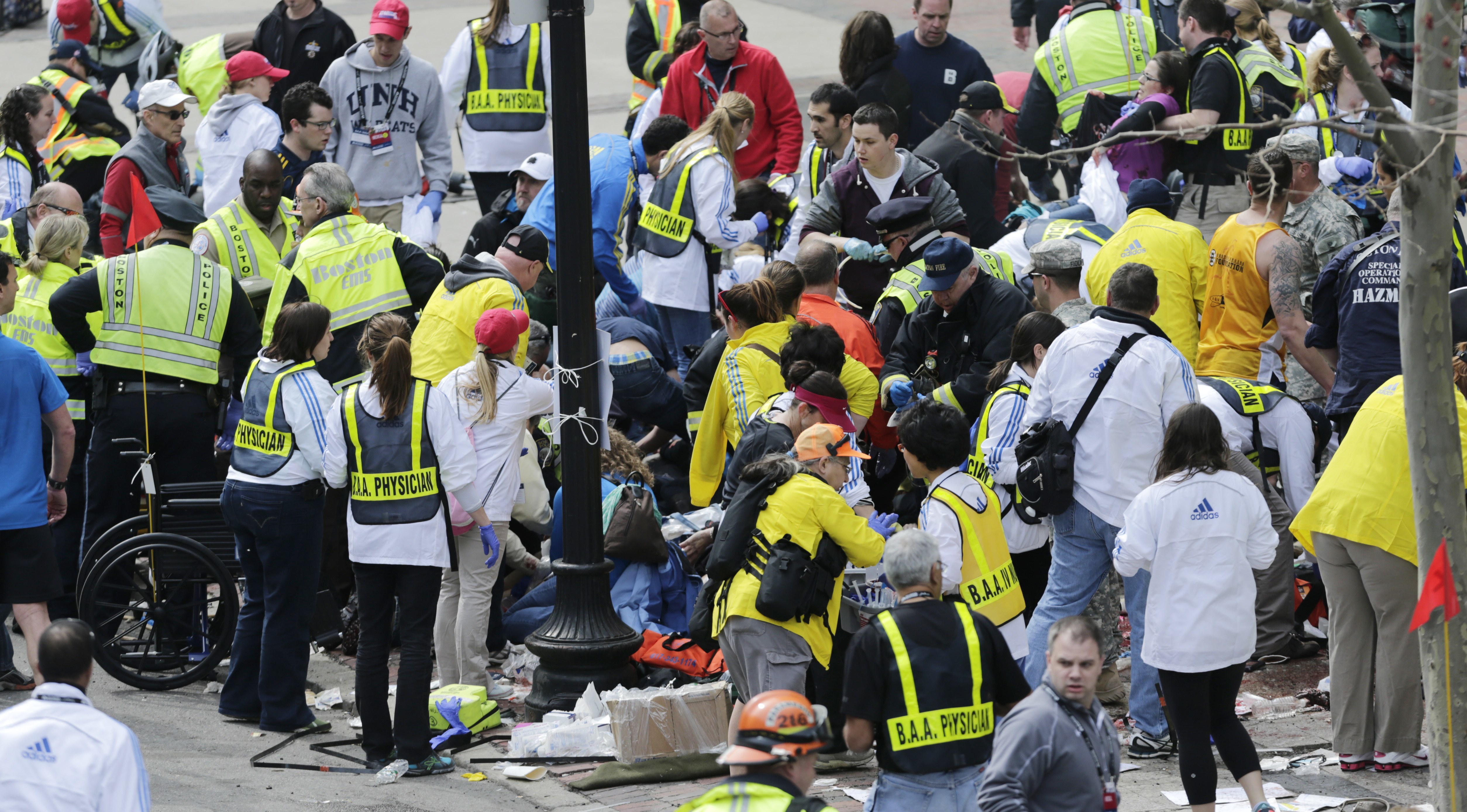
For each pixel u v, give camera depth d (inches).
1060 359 957.2
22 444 1071.0
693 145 1440.7
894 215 1259.8
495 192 1740.9
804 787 572.1
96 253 1705.2
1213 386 1146.0
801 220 1455.5
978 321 1149.7
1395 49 1137.4
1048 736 652.1
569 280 1050.1
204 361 1222.9
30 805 610.5
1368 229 1389.0
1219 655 831.7
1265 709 1047.0
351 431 983.6
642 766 981.8
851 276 1347.2
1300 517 948.6
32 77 2842.0
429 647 1000.2
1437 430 650.8
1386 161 681.6
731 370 1150.3
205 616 1200.2
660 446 1478.8
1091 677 657.0
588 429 1061.1
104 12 2071.9
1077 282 1138.0
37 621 1082.7
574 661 1061.8
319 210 1282.0
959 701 713.0
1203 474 842.8
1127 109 1435.8
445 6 3304.6
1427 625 685.9
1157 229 1197.7
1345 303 1087.0
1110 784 669.3
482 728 1067.9
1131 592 957.2
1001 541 905.5
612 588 1149.1
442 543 986.7
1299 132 1412.4
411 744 989.2
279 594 1059.3
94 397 1224.2
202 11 3245.6
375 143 1637.6
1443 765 684.7
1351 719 934.4
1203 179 1389.0
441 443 983.0
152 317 1208.8
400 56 1630.2
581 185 1042.1
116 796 631.2
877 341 1246.3
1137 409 940.0
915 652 712.4
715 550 894.4
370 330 1008.9
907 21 2962.6
